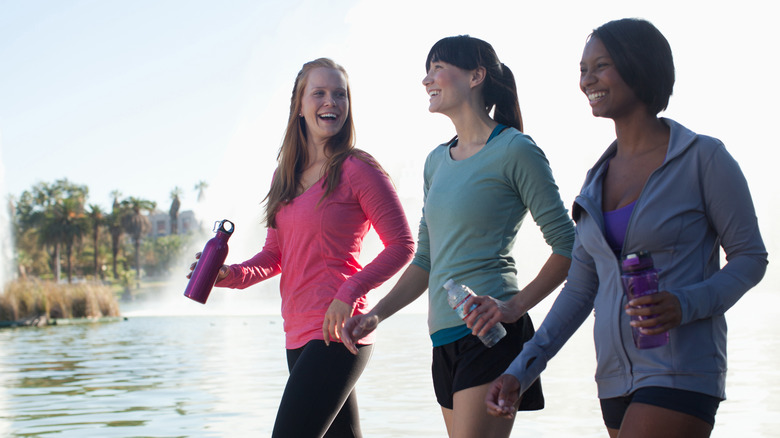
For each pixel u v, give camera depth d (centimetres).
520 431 475
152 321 2511
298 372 280
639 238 198
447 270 255
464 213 252
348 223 295
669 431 188
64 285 2906
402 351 1066
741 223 194
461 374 248
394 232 291
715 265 200
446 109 268
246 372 855
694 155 197
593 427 481
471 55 265
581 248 221
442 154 273
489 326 231
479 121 265
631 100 205
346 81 311
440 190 260
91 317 2820
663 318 181
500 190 251
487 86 267
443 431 480
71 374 901
